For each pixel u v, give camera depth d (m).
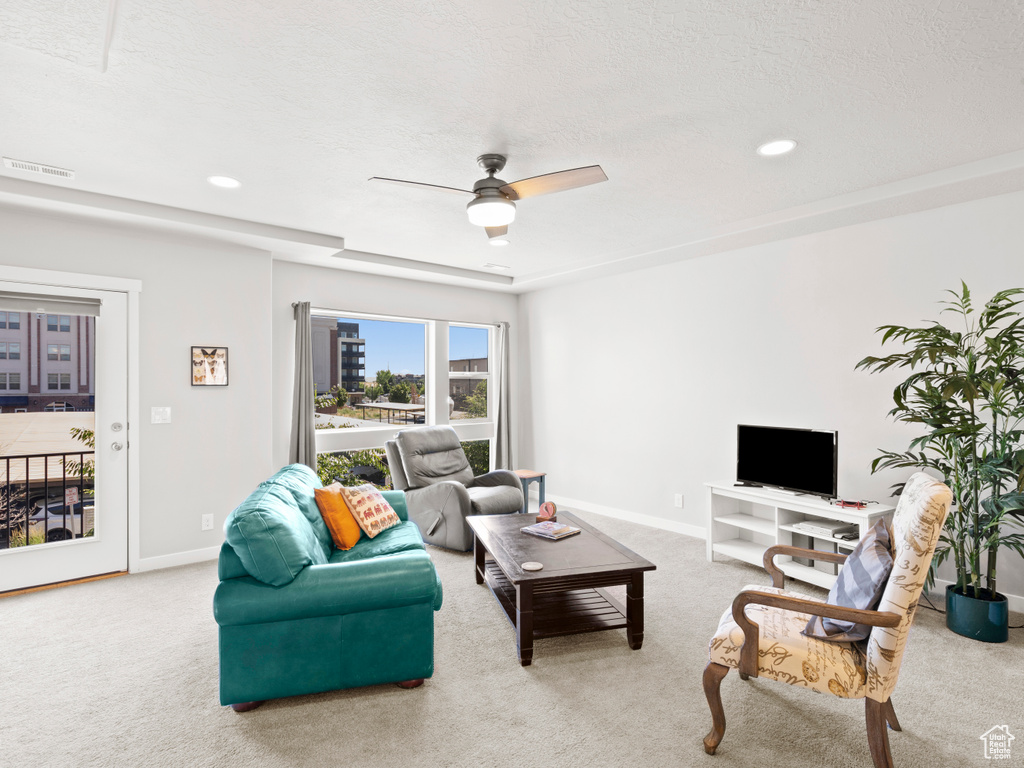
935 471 3.40
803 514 3.77
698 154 2.74
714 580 3.64
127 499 3.72
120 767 1.85
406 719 2.12
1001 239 3.12
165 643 2.73
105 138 2.52
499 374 6.35
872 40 1.83
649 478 5.18
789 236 4.04
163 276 3.86
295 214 3.68
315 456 4.83
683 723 2.09
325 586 2.16
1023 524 2.89
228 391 4.14
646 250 4.52
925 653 2.63
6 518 3.37
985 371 2.69
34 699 2.25
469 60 1.93
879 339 3.62
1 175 2.95
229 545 2.17
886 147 2.67
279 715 2.14
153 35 1.76
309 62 1.93
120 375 3.70
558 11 1.67
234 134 2.49
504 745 1.96
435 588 2.30
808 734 2.02
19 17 1.66
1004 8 1.66
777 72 2.02
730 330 4.50
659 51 1.89
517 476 5.10
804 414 4.01
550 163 2.84
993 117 2.36
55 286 3.46
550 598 3.12
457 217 3.76
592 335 5.73
